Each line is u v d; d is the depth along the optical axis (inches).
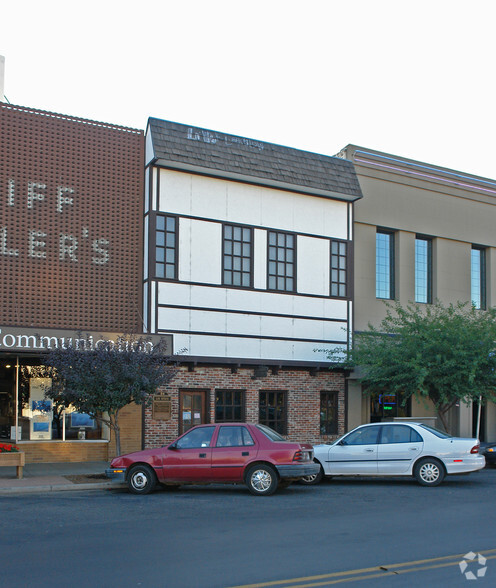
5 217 749.9
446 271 1065.5
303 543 366.0
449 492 579.8
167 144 825.5
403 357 858.1
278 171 900.0
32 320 751.1
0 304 736.3
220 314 850.8
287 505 506.9
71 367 661.3
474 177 1111.6
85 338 724.0
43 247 766.5
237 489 614.2
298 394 912.3
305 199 937.5
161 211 824.9
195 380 839.7
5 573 304.8
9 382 766.5
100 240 800.3
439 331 867.4
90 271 790.5
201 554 340.5
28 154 771.4
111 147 821.9
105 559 330.3
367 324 975.6
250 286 879.7
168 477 576.1
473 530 402.3
